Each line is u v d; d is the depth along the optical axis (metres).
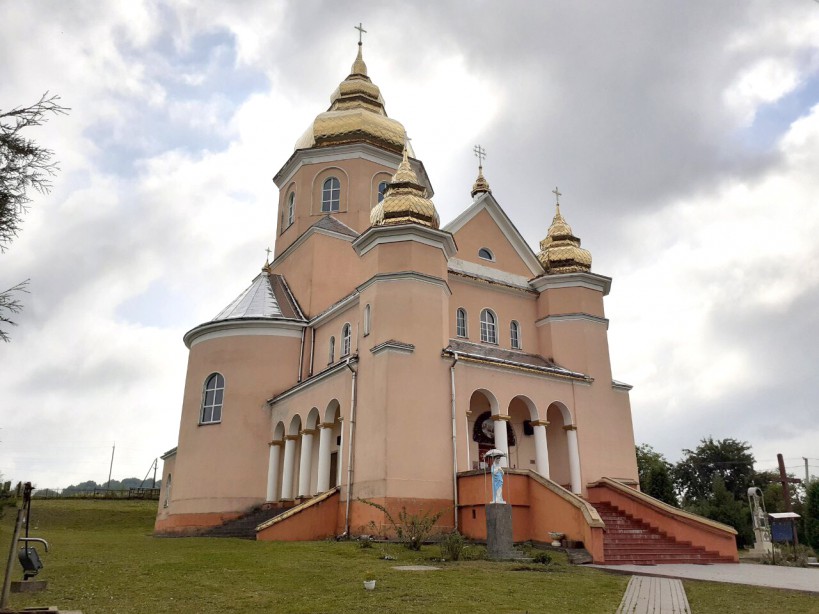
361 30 41.44
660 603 11.34
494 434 24.69
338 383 25.00
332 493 23.03
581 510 19.25
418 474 21.70
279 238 38.41
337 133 36.47
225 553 16.84
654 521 22.03
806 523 38.81
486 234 30.58
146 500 53.62
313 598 10.95
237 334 30.38
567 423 26.50
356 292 26.00
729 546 19.86
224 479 28.27
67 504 47.06
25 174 10.38
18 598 10.47
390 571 14.02
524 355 28.66
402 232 24.36
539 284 29.94
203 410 29.94
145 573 13.36
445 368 23.56
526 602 10.87
